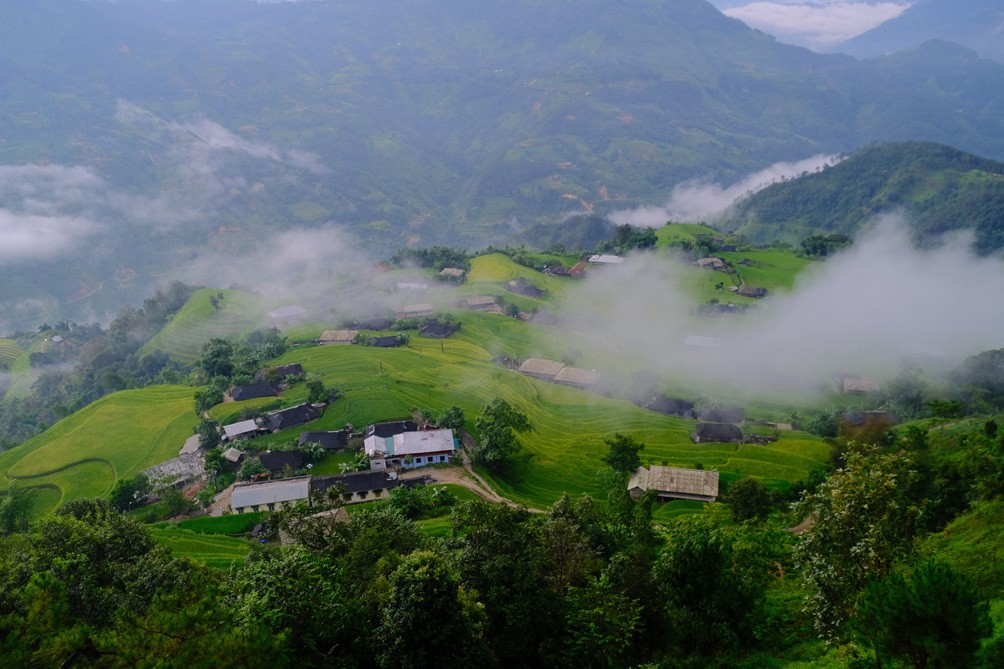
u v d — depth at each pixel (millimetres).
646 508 72125
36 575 32812
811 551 39000
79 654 30078
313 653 37219
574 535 53188
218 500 112312
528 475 120938
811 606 39125
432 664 39094
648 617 47906
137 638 29531
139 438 146750
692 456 122438
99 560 51938
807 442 124750
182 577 46781
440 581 39938
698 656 43594
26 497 100250
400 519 60469
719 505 61875
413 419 138500
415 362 178250
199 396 157250
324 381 162875
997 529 47875
